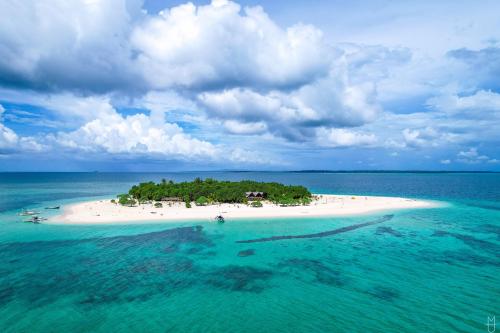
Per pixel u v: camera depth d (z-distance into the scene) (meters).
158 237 68.75
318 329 32.19
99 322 33.69
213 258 54.72
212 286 43.00
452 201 130.75
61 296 39.72
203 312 35.91
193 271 48.62
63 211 101.50
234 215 94.00
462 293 40.34
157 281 44.69
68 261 52.78
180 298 39.41
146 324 33.28
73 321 33.88
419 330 31.78
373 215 95.19
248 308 36.78
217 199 122.38
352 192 189.75
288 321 33.81
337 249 59.75
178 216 91.69
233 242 64.75
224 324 33.31
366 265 50.81
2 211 102.00
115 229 75.94
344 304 37.59
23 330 32.12
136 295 40.19
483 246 61.16
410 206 113.38
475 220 88.06
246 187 137.88
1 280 44.59
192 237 68.81
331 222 84.88
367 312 35.62
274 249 59.91
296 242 64.69
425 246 61.28
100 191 195.00
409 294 40.03
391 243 63.66
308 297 39.53
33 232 72.44
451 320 33.72
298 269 49.31
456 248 59.97
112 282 44.22
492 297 39.03
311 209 105.12
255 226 79.69
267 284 43.66
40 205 118.88
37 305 37.38
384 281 44.28
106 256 55.56
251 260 53.69
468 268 49.12
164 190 129.38
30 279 45.03
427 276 45.94
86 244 63.12
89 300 38.72
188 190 128.12
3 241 65.06
